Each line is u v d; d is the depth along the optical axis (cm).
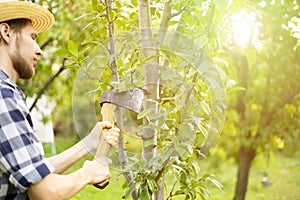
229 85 204
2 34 175
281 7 282
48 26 199
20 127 165
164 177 197
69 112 689
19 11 177
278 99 565
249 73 584
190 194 190
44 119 543
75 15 418
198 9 188
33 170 163
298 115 589
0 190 173
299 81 554
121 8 202
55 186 165
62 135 978
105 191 747
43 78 510
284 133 576
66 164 190
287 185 932
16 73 179
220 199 768
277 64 533
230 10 199
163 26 200
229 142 618
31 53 179
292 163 1160
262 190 893
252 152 590
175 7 199
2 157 164
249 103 587
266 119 577
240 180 593
